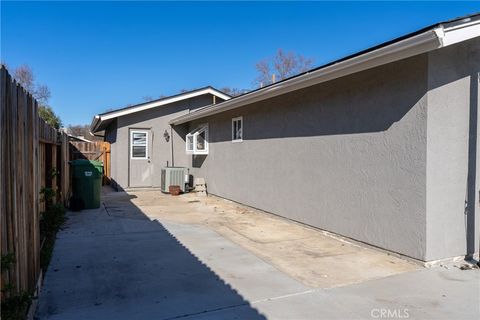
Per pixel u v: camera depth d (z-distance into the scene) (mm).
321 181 6648
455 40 4098
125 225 7398
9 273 2641
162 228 7129
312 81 6160
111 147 15859
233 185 10586
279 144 8070
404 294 3754
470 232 4953
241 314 3293
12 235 2744
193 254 5273
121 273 4434
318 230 6754
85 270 4547
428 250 4645
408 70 4836
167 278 4258
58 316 3234
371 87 5484
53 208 6391
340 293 3791
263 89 7500
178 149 15023
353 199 5867
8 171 2658
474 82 4934
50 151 7387
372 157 5469
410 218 4840
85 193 9336
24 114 3268
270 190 8484
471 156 4922
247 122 9617
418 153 4703
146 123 14422
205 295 3742
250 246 5754
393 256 5117
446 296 3693
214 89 15039
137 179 14336
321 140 6648
